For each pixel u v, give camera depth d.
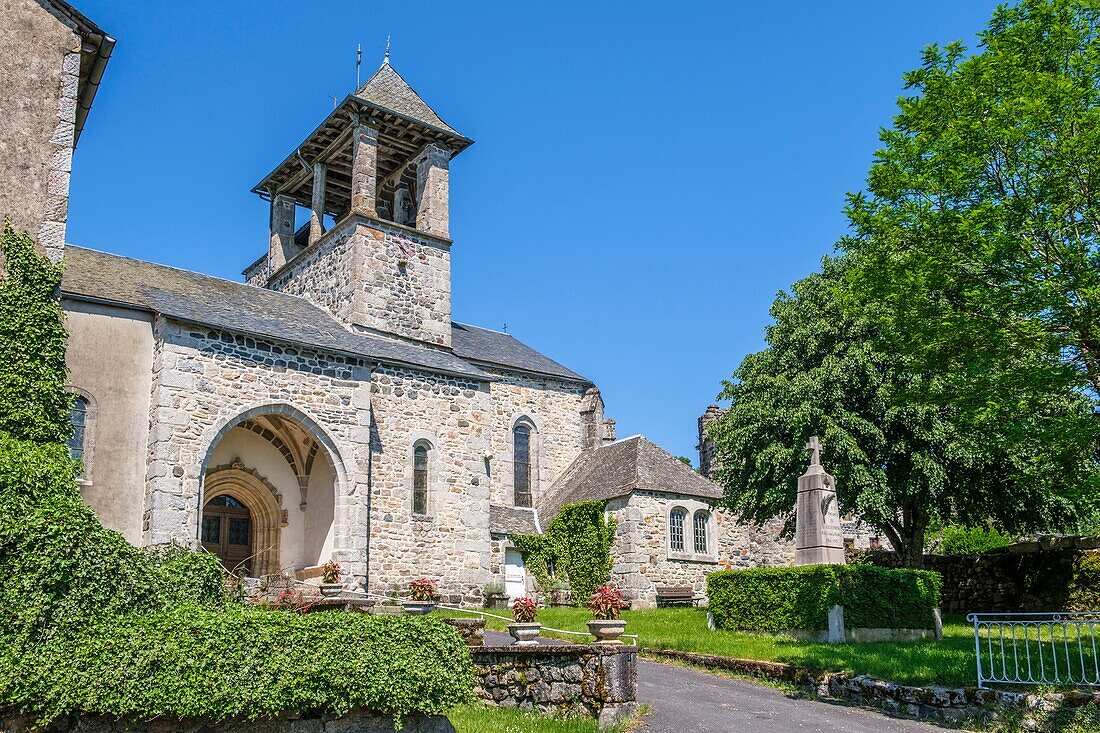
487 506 25.41
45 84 14.62
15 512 10.18
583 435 33.78
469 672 10.30
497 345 34.12
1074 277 12.56
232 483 22.92
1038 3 13.12
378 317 26.75
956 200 13.50
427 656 9.94
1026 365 13.28
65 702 8.57
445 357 27.06
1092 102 12.68
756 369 24.23
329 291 27.53
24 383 12.62
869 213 14.06
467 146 29.97
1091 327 12.55
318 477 23.16
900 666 13.45
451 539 24.45
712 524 29.52
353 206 27.16
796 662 14.52
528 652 12.48
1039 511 21.56
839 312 22.08
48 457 11.30
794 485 21.94
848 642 16.28
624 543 27.72
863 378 21.50
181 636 9.12
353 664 9.45
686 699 12.97
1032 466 19.28
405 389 24.59
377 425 23.83
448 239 28.98
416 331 27.56
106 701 8.61
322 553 22.30
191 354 20.41
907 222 13.80
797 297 24.30
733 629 18.92
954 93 13.32
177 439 19.78
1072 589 20.00
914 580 17.45
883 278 13.88
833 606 16.59
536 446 32.44
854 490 21.31
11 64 14.44
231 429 21.80
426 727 9.83
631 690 11.72
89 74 15.74
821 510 18.06
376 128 28.11
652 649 17.27
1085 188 12.55
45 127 14.43
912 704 12.16
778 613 17.81
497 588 24.92
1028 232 13.03
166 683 8.77
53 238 13.96
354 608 17.09
